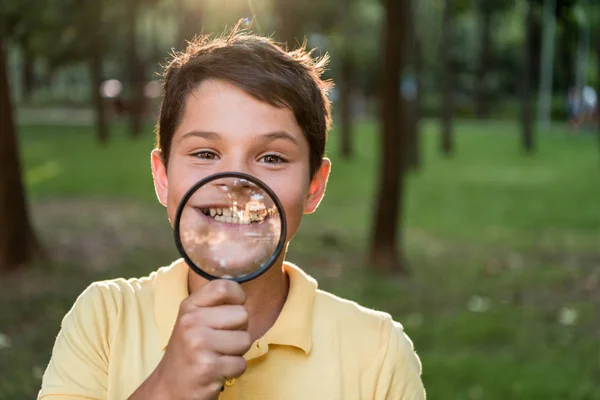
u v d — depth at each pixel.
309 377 1.49
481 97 47.00
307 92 1.40
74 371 1.49
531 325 7.12
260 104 1.33
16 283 7.77
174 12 17.89
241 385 1.46
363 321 1.60
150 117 33.97
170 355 1.14
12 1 10.91
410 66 24.88
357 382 1.53
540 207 15.74
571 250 11.50
